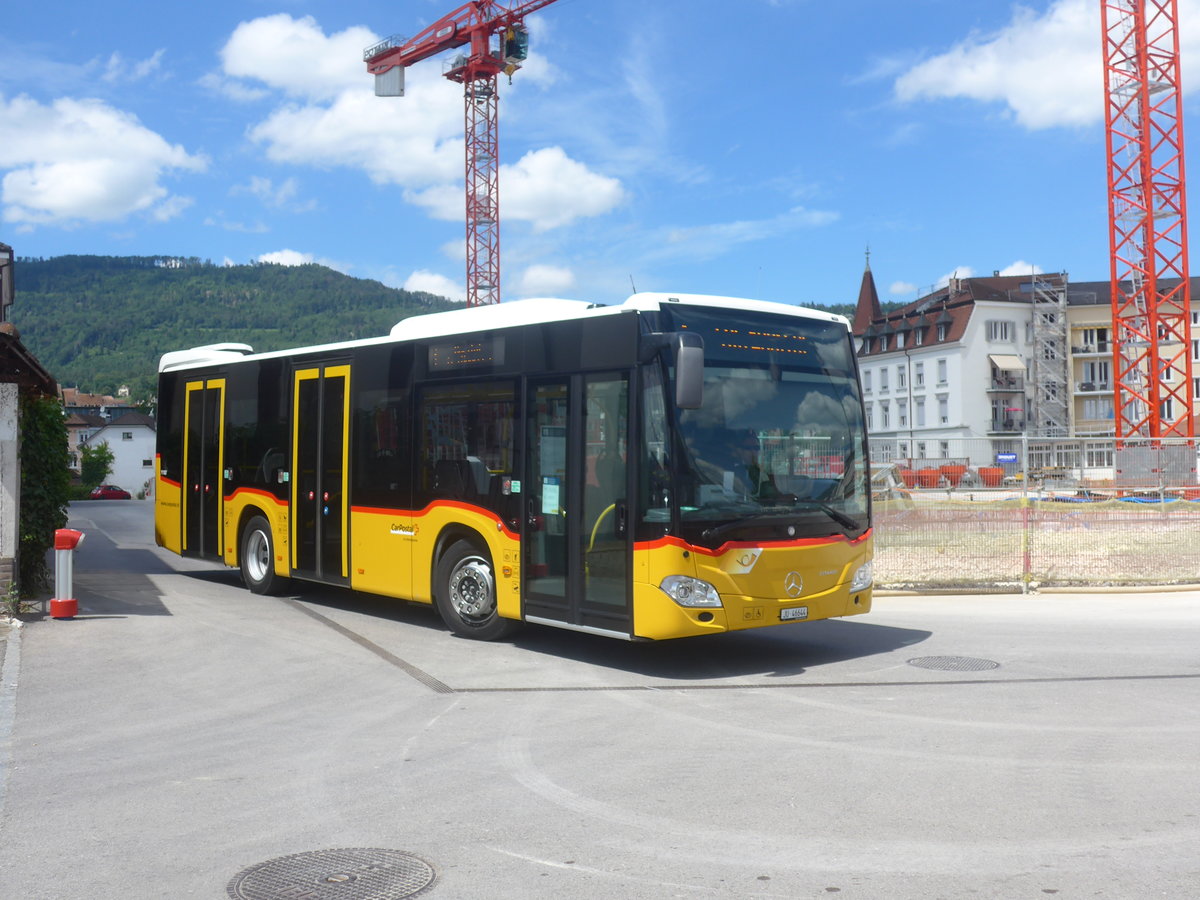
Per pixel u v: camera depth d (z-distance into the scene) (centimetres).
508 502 1041
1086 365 8494
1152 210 5412
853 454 1016
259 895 456
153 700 830
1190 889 448
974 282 8625
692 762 651
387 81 8212
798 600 949
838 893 449
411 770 639
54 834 534
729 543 907
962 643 1089
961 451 1695
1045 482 1711
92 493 8525
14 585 1184
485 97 7988
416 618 1255
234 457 1488
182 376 1628
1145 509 1778
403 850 507
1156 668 946
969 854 492
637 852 501
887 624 1225
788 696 842
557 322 1002
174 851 509
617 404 936
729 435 927
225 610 1295
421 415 1158
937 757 657
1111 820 537
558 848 507
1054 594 1498
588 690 867
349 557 1255
